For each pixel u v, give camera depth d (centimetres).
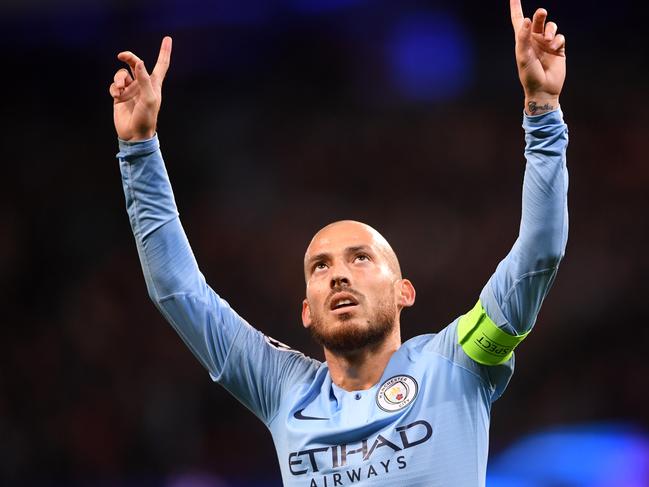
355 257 1889
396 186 6831
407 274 6275
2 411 5738
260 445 5269
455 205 6688
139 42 7281
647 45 7075
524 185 1750
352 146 7025
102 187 7019
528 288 1728
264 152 7119
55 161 7119
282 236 6600
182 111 7288
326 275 1886
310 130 7188
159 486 5238
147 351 5897
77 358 5947
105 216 6775
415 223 6606
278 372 1931
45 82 7344
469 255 6284
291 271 6397
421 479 1703
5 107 7294
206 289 1977
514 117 6988
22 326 6247
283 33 7362
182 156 7125
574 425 5138
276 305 6262
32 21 7119
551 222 1714
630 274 5909
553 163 1731
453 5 7219
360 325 1828
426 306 6047
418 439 1727
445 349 1819
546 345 5584
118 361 5891
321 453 1762
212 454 5275
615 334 5644
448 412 1755
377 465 1716
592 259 6003
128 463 5397
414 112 7150
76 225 6725
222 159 7075
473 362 1797
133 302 6184
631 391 5284
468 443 1745
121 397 5691
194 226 6694
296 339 6091
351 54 7381
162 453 5350
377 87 7306
